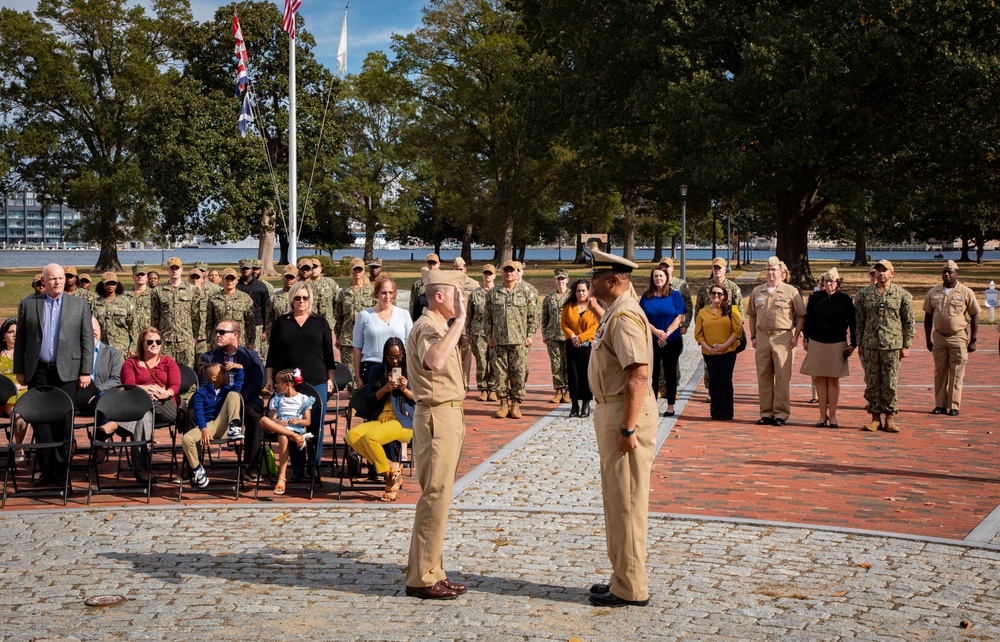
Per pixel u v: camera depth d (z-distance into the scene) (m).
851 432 11.20
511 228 58.16
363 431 8.11
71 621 5.15
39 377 8.95
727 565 6.15
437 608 5.37
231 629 5.04
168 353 13.05
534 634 4.96
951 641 4.87
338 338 13.48
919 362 18.44
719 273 12.12
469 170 58.47
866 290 11.32
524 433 11.12
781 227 41.09
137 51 65.06
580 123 40.47
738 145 35.41
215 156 52.09
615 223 81.81
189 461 8.45
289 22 27.20
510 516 7.42
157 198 58.34
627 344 5.33
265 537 6.90
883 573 5.98
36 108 63.59
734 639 4.90
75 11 63.06
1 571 6.06
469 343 14.04
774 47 32.66
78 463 9.63
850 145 35.94
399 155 70.69
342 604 5.43
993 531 6.91
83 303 9.15
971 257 134.12
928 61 33.59
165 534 6.98
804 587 5.72
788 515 7.47
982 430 11.24
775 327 11.69
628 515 5.40
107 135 65.94
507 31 56.25
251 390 8.83
